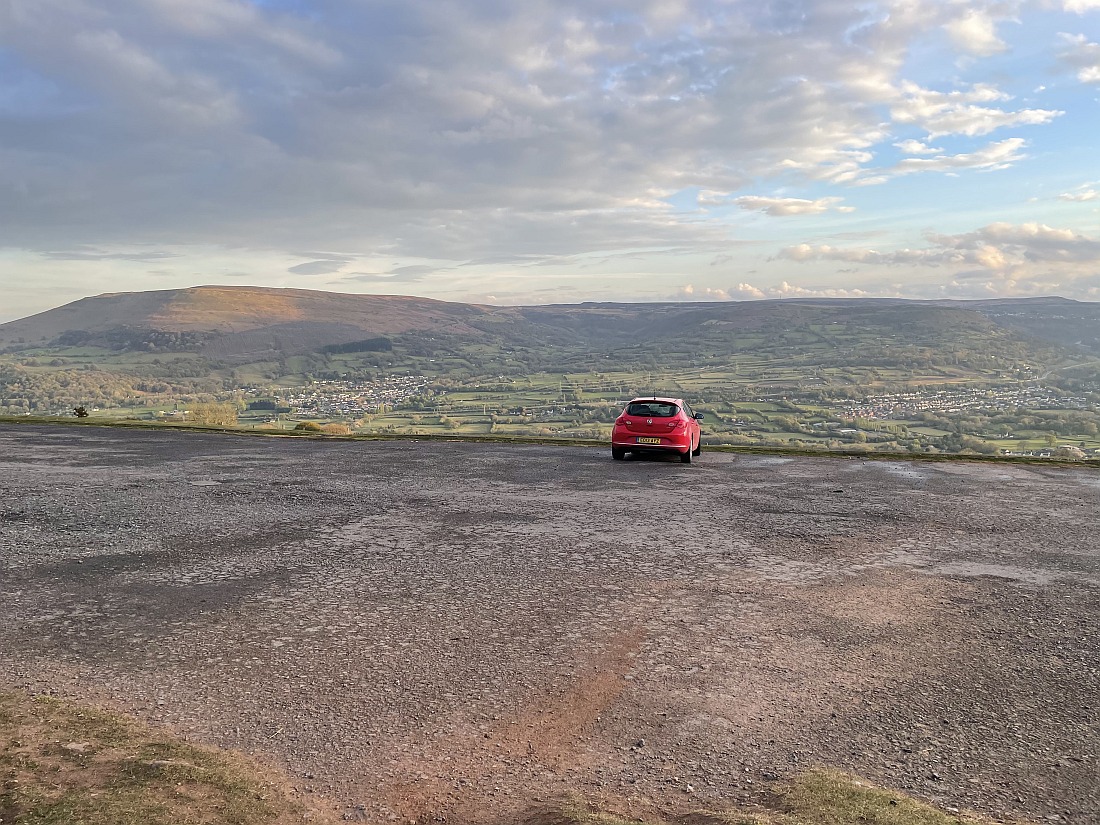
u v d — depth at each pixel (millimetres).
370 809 3607
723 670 5410
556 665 5453
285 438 25234
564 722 4586
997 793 3865
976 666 5543
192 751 4047
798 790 3764
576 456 20219
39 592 6938
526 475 15789
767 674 5348
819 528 10414
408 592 7129
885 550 9133
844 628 6324
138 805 3369
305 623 6242
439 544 9109
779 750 4285
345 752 4160
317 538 9328
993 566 8422
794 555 8812
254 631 6035
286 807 3564
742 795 3791
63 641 5742
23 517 10281
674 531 10078
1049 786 3943
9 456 17531
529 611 6637
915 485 15008
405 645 5789
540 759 4145
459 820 3533
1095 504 12836
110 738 4133
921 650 5852
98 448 19875
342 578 7566
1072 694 5090
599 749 4266
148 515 10578
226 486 13344
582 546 9109
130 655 5496
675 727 4543
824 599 7109
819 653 5766
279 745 4215
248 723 4473
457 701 4840
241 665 5348
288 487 13359
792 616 6613
